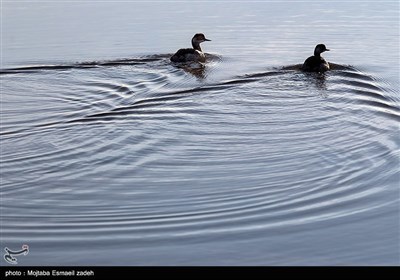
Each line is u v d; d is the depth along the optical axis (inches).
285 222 581.0
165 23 1519.4
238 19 1565.0
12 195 642.8
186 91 991.6
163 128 827.4
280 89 1002.1
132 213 602.2
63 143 776.3
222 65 1154.0
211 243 546.0
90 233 564.4
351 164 709.9
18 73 1105.4
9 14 1627.7
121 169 705.0
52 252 535.5
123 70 1117.1
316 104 925.2
